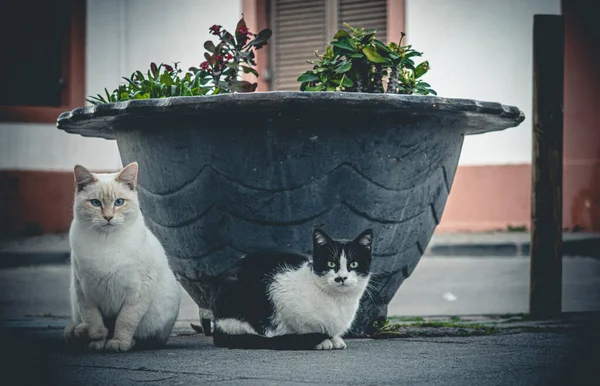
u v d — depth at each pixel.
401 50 4.34
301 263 3.75
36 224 13.21
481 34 12.06
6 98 13.35
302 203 3.76
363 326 4.14
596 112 11.82
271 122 3.65
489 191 12.23
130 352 3.64
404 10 12.30
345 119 3.67
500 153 12.20
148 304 3.69
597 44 11.83
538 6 11.88
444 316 5.74
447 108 3.71
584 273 8.81
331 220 3.80
